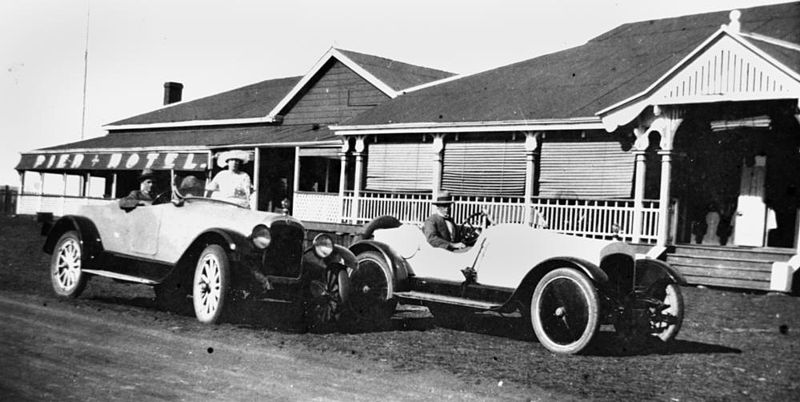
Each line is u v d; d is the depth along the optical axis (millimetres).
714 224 18781
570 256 8555
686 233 19047
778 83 15828
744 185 18453
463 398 6059
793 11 21016
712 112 17312
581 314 8148
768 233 18156
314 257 9648
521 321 10930
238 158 10695
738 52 16344
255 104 34312
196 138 32188
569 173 19812
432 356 7863
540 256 8953
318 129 28453
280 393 5945
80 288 10750
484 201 21359
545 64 25094
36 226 29828
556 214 19859
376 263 10328
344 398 5879
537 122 19641
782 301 14055
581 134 19609
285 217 9445
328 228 24219
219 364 6895
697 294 14977
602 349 8609
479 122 20844
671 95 17219
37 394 5590
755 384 7059
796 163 17875
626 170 18844
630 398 6293
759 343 9586
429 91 25969
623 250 8719
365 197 24047
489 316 11359
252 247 9133
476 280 9453
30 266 15383
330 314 9625
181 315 9734
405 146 23906
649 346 9000
